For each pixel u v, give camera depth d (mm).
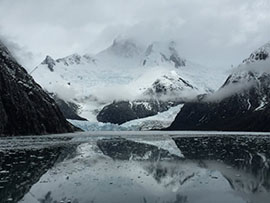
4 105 157500
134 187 43906
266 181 47438
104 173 53500
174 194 40531
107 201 37625
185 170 56375
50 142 113812
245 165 61188
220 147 98625
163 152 84750
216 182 46812
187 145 107438
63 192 41094
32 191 41438
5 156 73188
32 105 180250
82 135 178750
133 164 63219
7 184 44812
